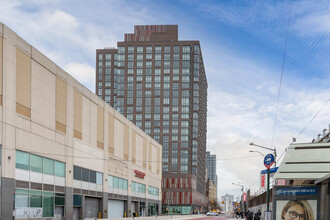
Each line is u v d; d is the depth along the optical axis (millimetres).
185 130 154750
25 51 35250
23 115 34531
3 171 31109
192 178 153625
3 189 30969
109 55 175125
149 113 156250
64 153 42656
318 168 27125
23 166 34406
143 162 79250
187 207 149750
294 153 29328
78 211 46938
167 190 151750
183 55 159625
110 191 58188
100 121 54438
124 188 65438
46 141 38625
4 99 31766
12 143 32625
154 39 168375
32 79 36312
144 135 80688
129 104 157125
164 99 156875
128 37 169250
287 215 27406
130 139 69625
